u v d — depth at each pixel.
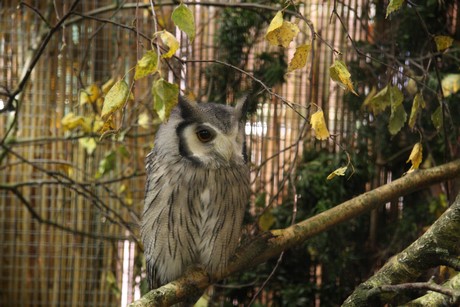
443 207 3.94
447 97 3.80
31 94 5.30
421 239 2.47
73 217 5.43
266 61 4.47
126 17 5.16
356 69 4.27
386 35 4.23
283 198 4.62
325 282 4.56
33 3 5.30
